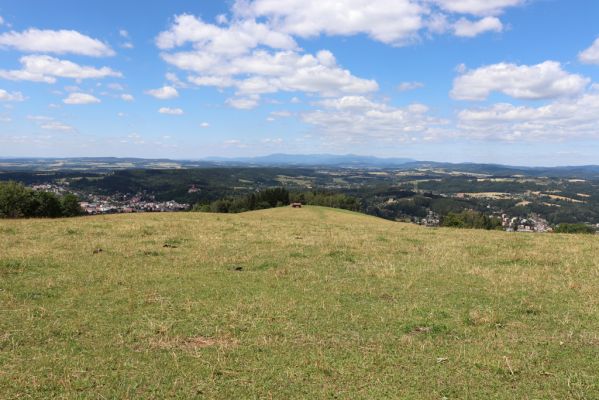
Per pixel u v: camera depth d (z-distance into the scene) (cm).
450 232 2811
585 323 918
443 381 653
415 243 2112
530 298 1109
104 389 615
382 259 1638
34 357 722
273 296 1106
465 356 741
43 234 2183
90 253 1662
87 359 718
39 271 1357
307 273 1377
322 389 625
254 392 615
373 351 762
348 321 923
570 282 1246
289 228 2755
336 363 710
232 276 1328
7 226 2511
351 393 614
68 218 3459
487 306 1037
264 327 879
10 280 1234
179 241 2025
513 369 688
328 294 1134
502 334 855
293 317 945
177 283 1233
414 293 1154
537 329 884
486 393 618
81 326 876
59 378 645
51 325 879
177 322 904
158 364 702
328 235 2403
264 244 1978
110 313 960
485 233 2764
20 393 601
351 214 6419
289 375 666
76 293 1112
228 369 686
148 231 2355
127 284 1215
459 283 1266
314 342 802
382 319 933
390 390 623
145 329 862
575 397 605
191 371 677
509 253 1789
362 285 1236
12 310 972
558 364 712
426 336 841
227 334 838
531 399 601
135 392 610
